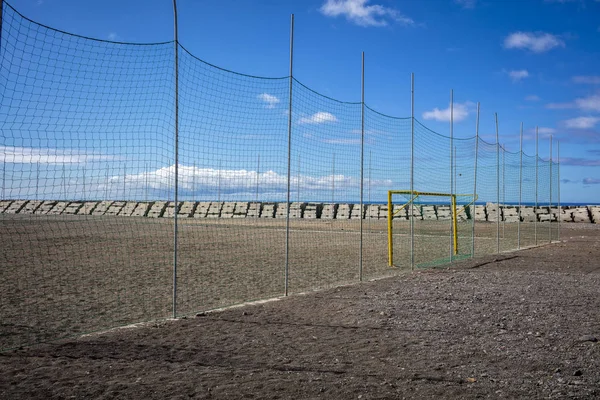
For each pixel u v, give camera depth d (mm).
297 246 16406
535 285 8391
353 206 36938
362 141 9141
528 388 3754
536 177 17281
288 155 7582
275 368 4191
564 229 26719
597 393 3654
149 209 34844
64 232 20891
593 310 6465
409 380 3920
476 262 12211
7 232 19703
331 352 4668
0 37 4613
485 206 34875
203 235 20734
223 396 3568
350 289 8070
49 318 6070
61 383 3791
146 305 6879
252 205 38219
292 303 6934
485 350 4738
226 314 6242
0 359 4391
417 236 21312
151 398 3516
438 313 6285
